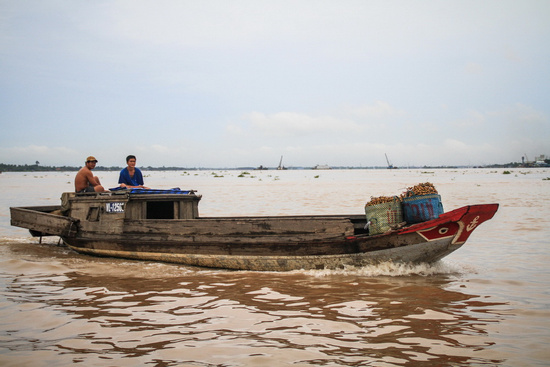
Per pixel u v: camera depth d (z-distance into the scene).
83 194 12.73
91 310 7.32
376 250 9.59
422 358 5.48
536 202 25.25
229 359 5.48
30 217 12.91
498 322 6.65
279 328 6.50
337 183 62.69
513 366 5.25
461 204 24.61
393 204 9.70
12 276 9.66
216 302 7.77
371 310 7.26
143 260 11.51
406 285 8.74
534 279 9.03
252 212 22.25
